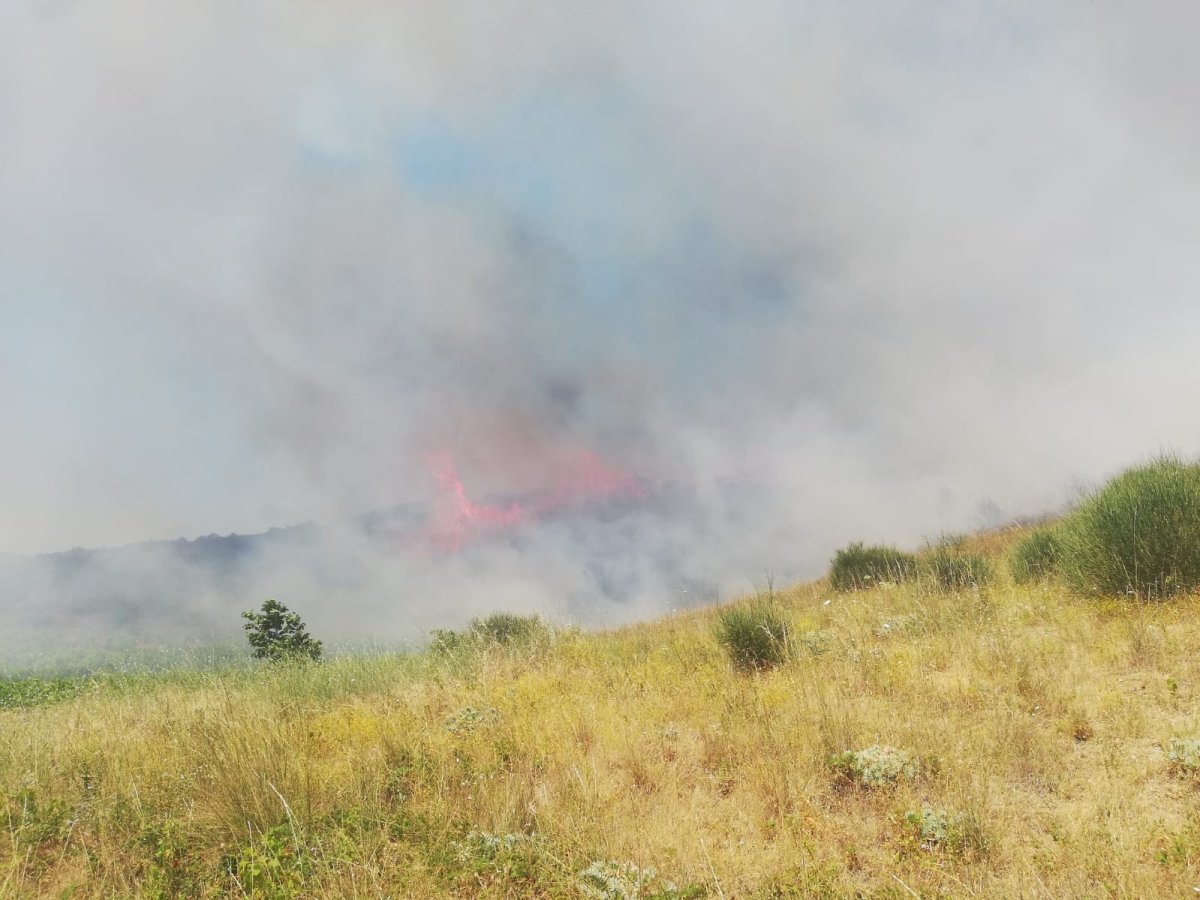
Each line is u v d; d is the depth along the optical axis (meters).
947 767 5.03
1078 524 9.28
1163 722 5.37
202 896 3.98
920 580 11.40
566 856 4.33
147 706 8.49
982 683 6.57
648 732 6.50
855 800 4.94
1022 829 4.29
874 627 9.41
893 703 6.41
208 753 5.59
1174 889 3.46
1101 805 4.35
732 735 6.13
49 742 6.54
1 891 3.90
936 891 3.65
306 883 3.99
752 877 4.03
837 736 5.70
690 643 10.11
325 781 5.41
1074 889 3.53
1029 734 5.37
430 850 4.32
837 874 3.99
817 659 8.12
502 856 4.25
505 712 7.31
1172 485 8.52
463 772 5.63
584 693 7.92
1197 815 4.05
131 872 4.27
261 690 9.02
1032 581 10.59
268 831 4.56
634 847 4.45
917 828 4.36
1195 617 7.21
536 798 5.17
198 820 4.86
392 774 5.55
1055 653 7.02
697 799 5.17
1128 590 8.10
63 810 4.98
